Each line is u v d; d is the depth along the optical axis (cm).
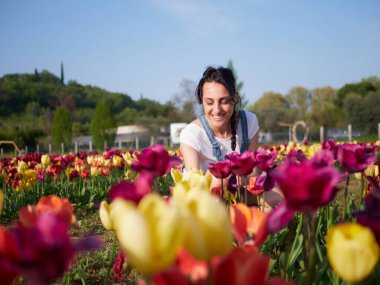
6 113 10288
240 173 239
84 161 892
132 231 84
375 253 102
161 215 88
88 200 661
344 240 102
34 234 91
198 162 404
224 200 288
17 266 91
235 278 94
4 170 769
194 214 96
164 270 92
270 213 120
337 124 5725
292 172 115
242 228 127
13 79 13375
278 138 4631
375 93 4619
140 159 190
